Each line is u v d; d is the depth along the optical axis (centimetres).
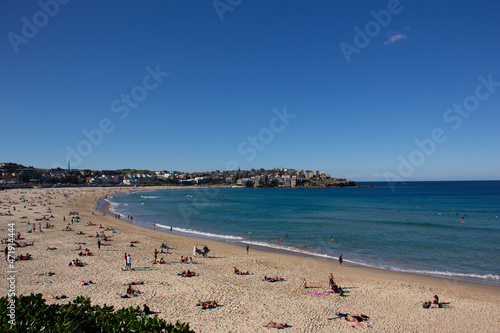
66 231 4206
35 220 5250
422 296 1958
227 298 1808
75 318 775
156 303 1677
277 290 2003
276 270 2556
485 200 11981
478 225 5678
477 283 2328
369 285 2188
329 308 1705
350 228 5300
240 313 1588
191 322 1452
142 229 5016
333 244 3912
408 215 7450
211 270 2477
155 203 10975
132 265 2516
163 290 1903
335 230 5075
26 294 1720
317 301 1816
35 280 2006
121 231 4569
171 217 6950
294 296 1895
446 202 11325
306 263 2861
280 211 8456
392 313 1667
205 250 3069
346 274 2517
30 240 3456
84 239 3647
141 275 2227
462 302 1859
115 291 1845
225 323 1455
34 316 782
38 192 13862
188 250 3334
